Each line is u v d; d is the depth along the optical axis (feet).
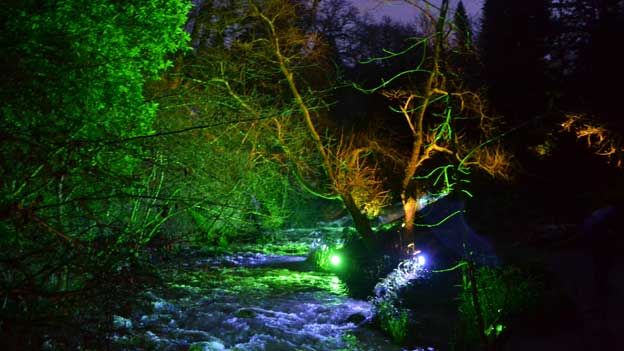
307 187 51.19
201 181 40.14
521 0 78.28
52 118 19.29
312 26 61.26
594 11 79.92
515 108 67.41
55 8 20.22
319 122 60.59
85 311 18.10
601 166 65.67
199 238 66.69
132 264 19.02
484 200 63.62
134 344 25.76
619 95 65.82
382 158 56.54
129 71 22.57
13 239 16.78
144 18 24.70
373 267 44.83
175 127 41.32
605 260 21.30
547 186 64.69
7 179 17.53
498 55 72.13
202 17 58.29
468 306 27.76
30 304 16.98
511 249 48.62
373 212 54.29
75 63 20.01
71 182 19.53
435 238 55.16
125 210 28.66
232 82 54.80
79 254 16.67
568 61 79.41
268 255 64.23
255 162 54.44
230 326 30.63
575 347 22.26
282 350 26.73
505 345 23.73
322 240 65.10
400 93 50.01
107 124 21.38
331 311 35.01
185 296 37.78
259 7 49.34
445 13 43.37
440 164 63.10
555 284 30.45
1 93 18.29
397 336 28.14
